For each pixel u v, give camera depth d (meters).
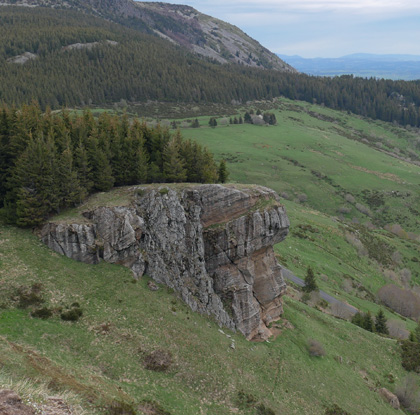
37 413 21.06
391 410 50.12
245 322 51.97
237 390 40.81
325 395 46.41
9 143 55.25
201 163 73.06
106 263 47.94
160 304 45.88
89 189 59.25
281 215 55.78
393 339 68.06
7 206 50.81
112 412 27.23
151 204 52.94
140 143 69.00
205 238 52.81
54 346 34.84
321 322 64.94
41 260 44.28
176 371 39.47
